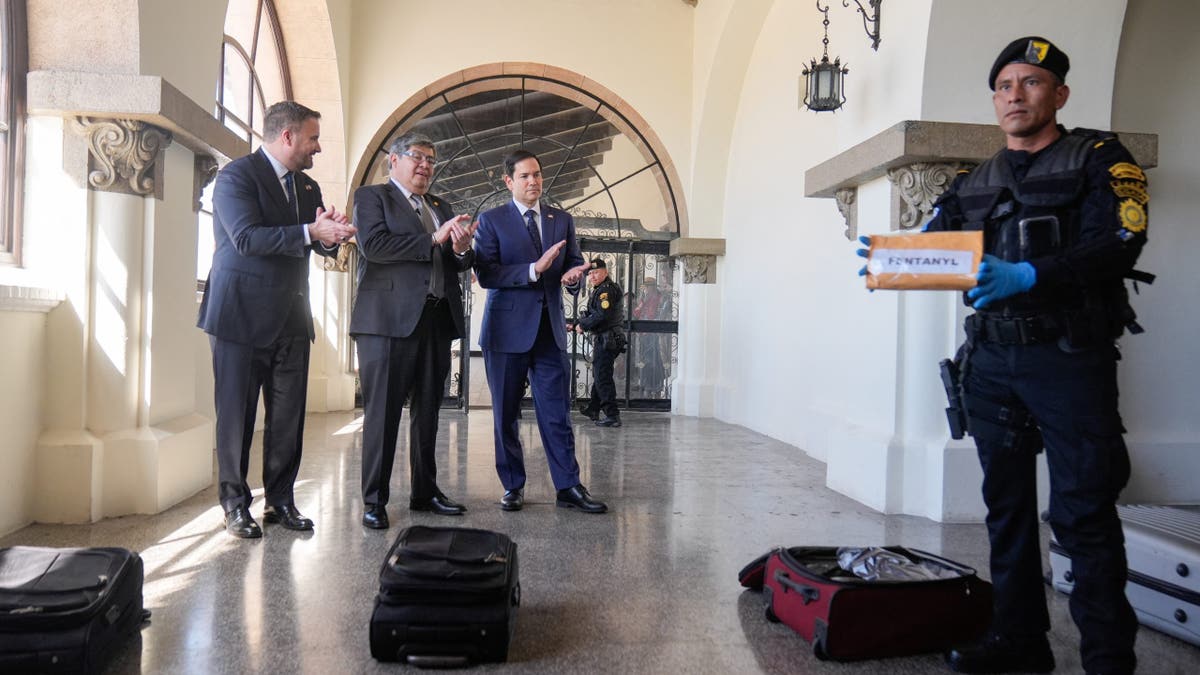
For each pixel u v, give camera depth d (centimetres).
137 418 378
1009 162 205
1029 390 199
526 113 908
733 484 481
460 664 214
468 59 853
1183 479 432
